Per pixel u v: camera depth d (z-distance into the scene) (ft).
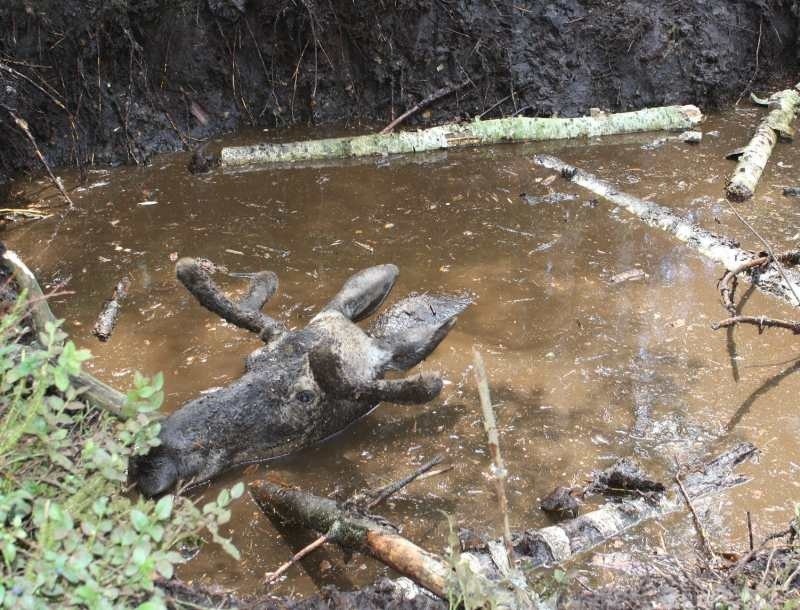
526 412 9.09
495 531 7.96
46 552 5.74
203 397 8.27
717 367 9.59
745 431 8.86
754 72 15.88
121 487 7.46
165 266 11.21
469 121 14.70
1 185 13.16
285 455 8.56
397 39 14.94
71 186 13.09
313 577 7.53
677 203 12.44
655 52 15.26
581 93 15.11
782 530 7.83
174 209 12.45
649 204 12.35
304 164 13.64
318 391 8.51
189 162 13.57
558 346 9.88
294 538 7.84
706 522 7.97
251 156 13.57
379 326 9.62
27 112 13.53
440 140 13.98
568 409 9.12
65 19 13.57
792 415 9.00
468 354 9.77
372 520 7.44
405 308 9.91
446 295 10.57
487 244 11.61
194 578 7.50
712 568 7.23
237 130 14.73
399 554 7.09
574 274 11.02
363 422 8.99
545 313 10.36
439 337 8.91
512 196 12.71
